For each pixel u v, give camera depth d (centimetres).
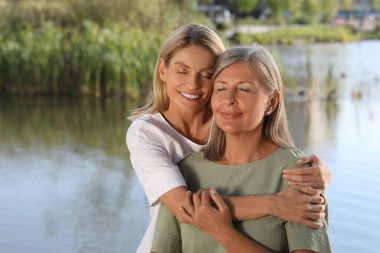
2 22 1622
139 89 1205
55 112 1058
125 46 1213
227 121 171
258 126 174
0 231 485
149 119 204
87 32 1326
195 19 1789
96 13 1656
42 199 568
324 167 173
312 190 166
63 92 1272
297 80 1364
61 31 1423
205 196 170
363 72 1513
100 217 517
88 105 1130
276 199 165
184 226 176
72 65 1263
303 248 163
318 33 3100
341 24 3741
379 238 456
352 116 959
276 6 3769
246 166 174
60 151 762
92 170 668
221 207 166
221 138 181
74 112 1055
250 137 174
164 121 204
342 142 770
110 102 1164
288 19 3988
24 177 641
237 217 167
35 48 1275
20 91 1274
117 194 582
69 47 1284
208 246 172
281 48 2405
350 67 1647
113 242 467
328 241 167
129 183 618
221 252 170
